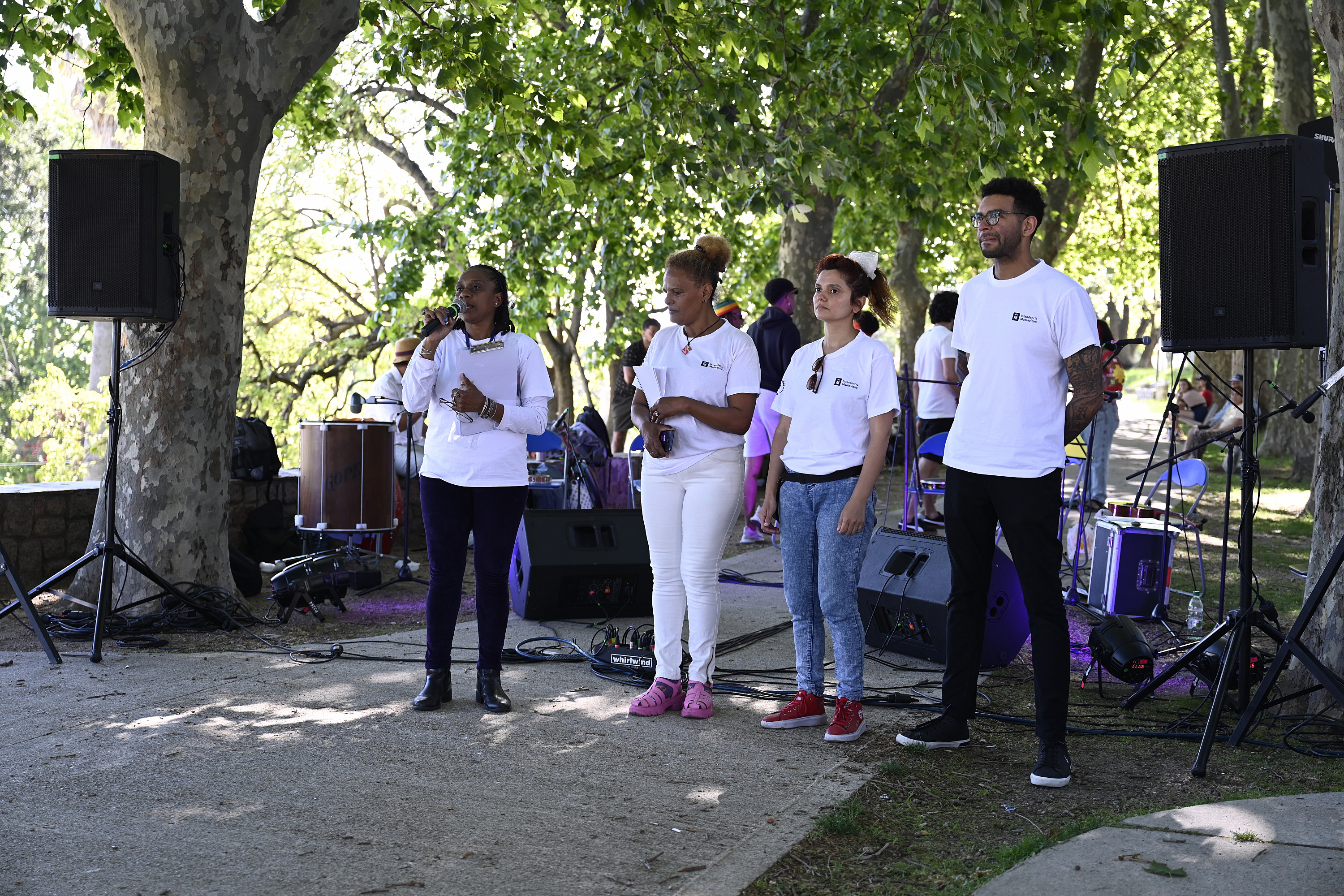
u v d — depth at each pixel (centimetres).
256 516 741
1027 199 346
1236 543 895
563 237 1417
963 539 364
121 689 430
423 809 301
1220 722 400
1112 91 924
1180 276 386
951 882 260
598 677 467
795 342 830
